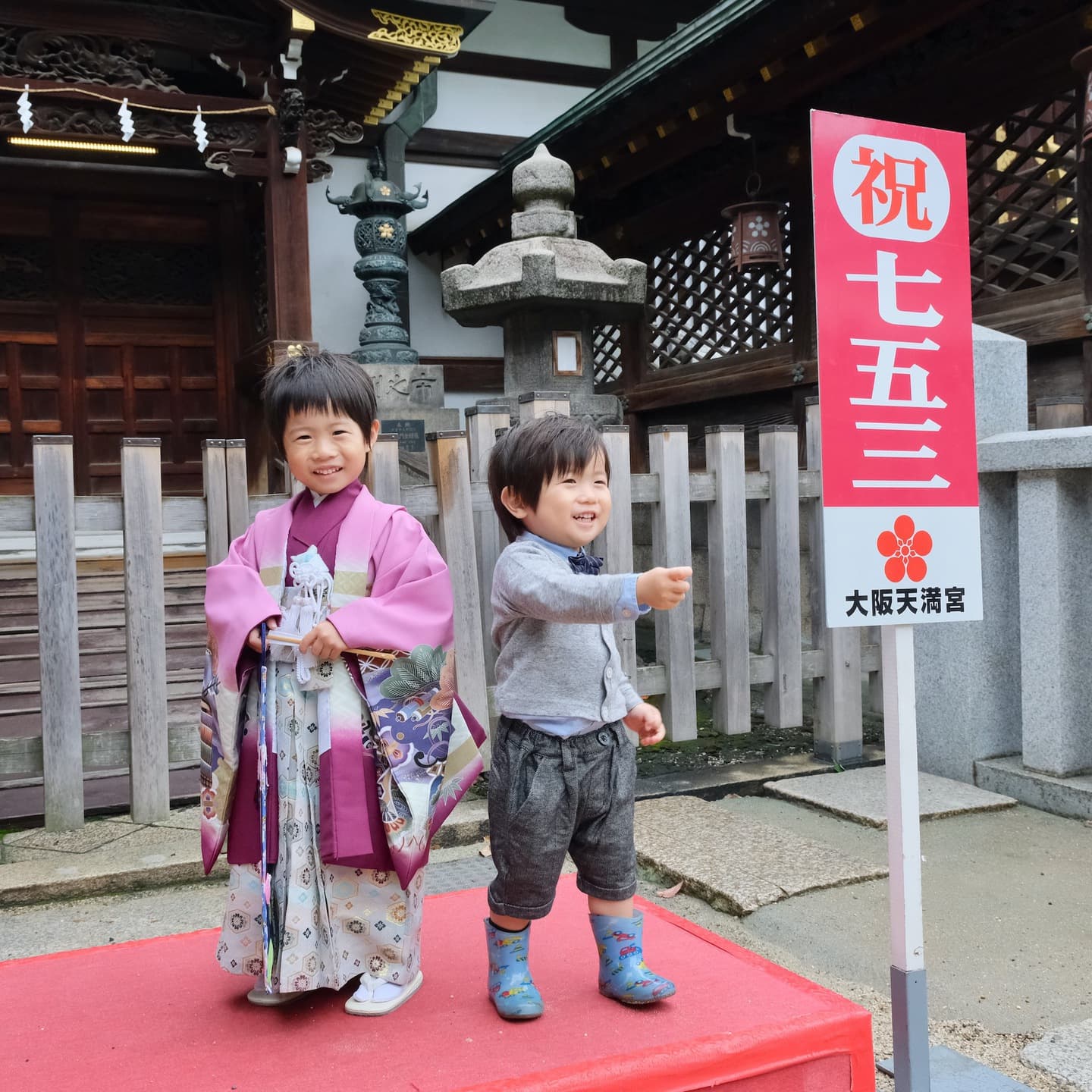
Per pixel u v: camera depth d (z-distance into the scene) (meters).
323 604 2.01
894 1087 2.02
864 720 5.39
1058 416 4.61
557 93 11.32
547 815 1.89
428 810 2.00
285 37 7.39
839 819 3.88
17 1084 1.70
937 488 2.08
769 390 7.12
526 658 1.96
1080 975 2.58
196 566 6.59
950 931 2.84
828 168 2.01
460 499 3.92
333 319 10.28
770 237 6.28
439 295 10.87
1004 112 5.43
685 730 4.32
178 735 3.86
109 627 5.46
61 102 7.19
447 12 7.64
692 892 3.21
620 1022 1.88
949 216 2.13
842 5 5.09
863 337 2.03
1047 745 3.91
